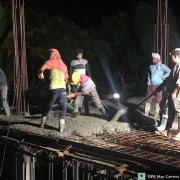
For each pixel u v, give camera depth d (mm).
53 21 10086
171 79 4867
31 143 5137
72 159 4438
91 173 4301
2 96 6770
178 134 4863
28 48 9578
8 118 6504
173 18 9828
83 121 5809
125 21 10461
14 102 7512
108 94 9422
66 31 10047
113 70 10805
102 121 5824
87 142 4734
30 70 11039
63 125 5160
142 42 9844
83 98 6148
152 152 4484
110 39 10328
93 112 6730
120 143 4770
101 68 10234
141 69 10586
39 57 9555
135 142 4762
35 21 10305
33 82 10672
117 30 10164
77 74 5812
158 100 6152
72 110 6141
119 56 10633
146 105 6293
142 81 10289
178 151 4316
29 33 9461
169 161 3992
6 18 9297
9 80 9484
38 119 6164
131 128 5496
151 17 9742
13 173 5969
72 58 9867
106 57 10133
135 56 10109
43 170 8797
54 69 5242
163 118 5332
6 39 9062
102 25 10586
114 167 3945
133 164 3994
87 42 10102
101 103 6027
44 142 5062
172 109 5066
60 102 5180
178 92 4734
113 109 7109
